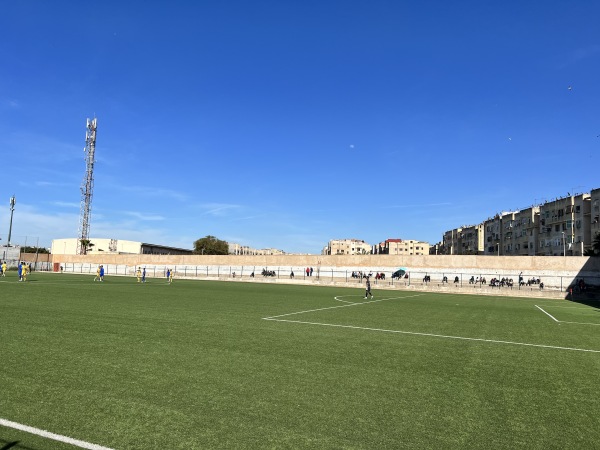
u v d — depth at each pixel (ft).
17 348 33.53
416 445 17.62
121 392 23.20
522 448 17.62
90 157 321.52
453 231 454.40
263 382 25.96
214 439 17.56
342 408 21.76
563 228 262.47
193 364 29.89
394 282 202.69
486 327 57.98
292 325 52.44
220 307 72.43
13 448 16.34
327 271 241.14
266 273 239.91
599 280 194.90
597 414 21.94
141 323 49.34
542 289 181.88
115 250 409.08
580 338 49.98
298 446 17.15
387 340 43.50
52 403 21.26
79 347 34.55
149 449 16.53
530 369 32.14
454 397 24.23
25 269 158.81
